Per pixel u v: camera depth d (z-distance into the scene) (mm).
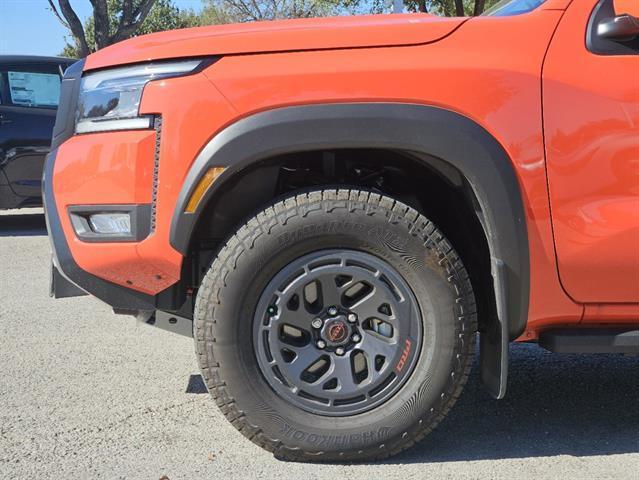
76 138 2641
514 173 2434
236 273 2439
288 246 2445
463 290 2498
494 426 2969
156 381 3514
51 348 4082
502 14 2865
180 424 2977
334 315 2510
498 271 2439
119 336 4324
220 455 2676
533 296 2510
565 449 2734
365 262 2488
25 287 5715
